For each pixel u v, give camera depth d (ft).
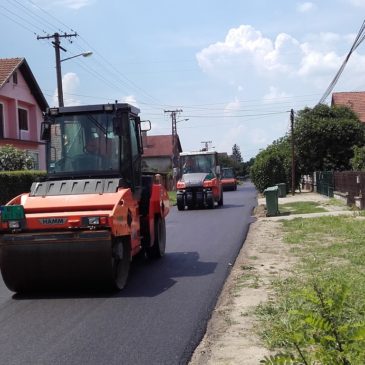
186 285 30.91
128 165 33.81
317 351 12.20
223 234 54.08
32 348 20.43
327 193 109.50
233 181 186.80
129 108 34.27
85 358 19.20
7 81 108.47
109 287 29.14
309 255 37.60
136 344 20.58
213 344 20.25
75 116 33.94
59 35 98.73
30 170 89.10
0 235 28.66
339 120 133.80
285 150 141.90
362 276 28.30
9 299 28.73
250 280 30.63
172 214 84.02
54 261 28.12
